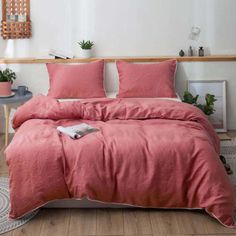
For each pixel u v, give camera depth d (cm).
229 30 456
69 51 460
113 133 289
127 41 459
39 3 449
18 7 449
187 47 460
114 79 449
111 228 259
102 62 437
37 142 276
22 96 407
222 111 454
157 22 455
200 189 263
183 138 277
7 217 272
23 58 455
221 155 370
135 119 334
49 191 267
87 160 267
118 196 270
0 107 452
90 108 338
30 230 258
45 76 449
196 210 278
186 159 266
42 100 348
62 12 452
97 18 454
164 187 267
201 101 454
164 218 270
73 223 265
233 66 446
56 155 268
